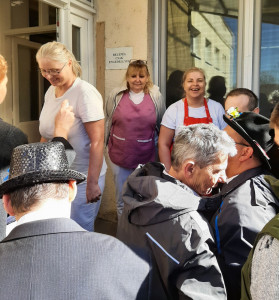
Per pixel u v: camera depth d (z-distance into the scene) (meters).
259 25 3.97
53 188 1.03
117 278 0.98
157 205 1.38
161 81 4.37
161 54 4.33
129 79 3.72
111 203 4.44
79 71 2.79
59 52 2.55
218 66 4.17
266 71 4.02
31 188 1.01
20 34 4.68
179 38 4.26
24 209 1.01
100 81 4.43
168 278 1.33
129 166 3.72
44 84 5.05
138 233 1.44
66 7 3.79
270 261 0.99
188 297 1.28
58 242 0.98
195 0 4.16
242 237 1.47
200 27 4.18
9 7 4.63
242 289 1.13
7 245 0.97
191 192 1.52
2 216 1.68
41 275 0.92
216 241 1.50
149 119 3.70
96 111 2.66
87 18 4.27
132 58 4.25
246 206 1.51
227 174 1.74
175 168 1.58
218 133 1.55
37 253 0.95
